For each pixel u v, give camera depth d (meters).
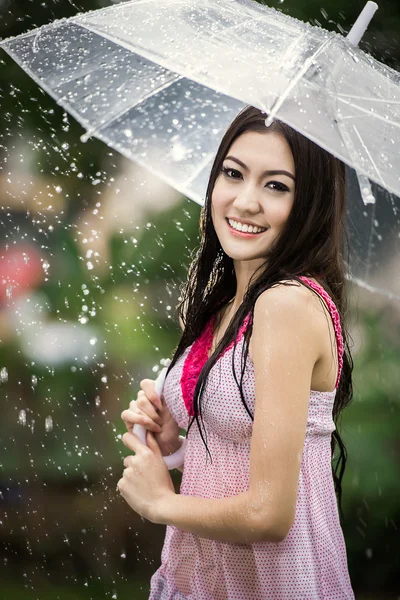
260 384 2.59
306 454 2.78
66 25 3.62
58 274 6.98
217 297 3.18
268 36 2.87
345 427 6.19
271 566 2.73
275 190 2.78
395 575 6.41
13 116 7.14
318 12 6.75
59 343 6.99
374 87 2.82
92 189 7.12
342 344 2.83
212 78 2.69
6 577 6.61
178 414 2.95
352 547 6.39
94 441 7.07
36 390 7.09
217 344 2.97
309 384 2.62
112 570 6.76
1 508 7.03
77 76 3.59
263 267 2.93
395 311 6.38
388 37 6.73
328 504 2.83
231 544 2.80
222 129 3.58
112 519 7.00
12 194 7.09
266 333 2.61
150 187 7.09
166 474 2.91
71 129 7.16
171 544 2.97
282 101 2.53
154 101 3.62
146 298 7.06
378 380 6.28
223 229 2.88
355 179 3.52
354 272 3.58
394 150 2.73
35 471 7.09
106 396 7.07
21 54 3.59
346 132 2.59
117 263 7.02
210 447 2.83
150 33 3.02
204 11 3.07
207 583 2.87
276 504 2.53
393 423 6.20
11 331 7.00
